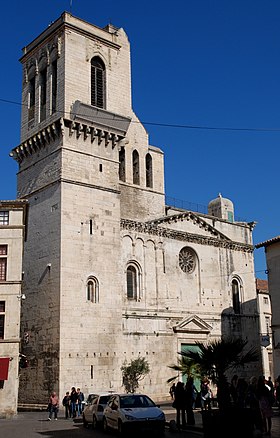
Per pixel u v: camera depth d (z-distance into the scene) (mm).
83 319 46656
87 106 51625
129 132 59875
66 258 47156
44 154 52594
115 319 49000
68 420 37531
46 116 54188
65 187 49125
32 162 54188
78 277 47438
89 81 54344
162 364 53406
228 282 63562
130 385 49594
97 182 51688
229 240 64938
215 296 61438
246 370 61750
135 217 57156
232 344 24109
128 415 26016
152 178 60688
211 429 22141
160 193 60875
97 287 48562
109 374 47062
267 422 24797
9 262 43438
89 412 32531
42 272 48656
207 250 62375
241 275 65438
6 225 44344
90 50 55469
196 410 39500
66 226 48094
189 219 61344
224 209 71375
